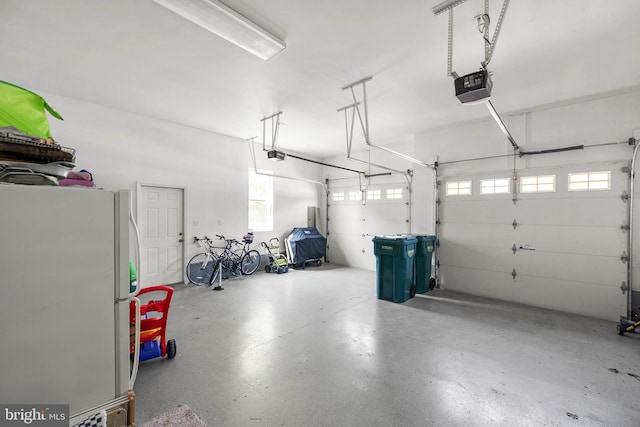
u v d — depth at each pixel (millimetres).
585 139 3982
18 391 954
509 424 1860
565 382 2326
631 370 2512
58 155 1152
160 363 2572
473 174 4957
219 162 5809
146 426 1778
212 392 2168
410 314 3887
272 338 3104
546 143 4277
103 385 1118
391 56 2893
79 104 4086
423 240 4898
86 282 1071
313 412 1966
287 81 3434
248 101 4066
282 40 2588
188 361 2613
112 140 4402
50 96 3865
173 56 2900
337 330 3334
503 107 4266
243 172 6246
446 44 2678
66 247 1026
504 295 4605
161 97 3953
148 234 4871
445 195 5297
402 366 2555
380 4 2164
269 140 6266
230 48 2764
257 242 6684
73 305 1044
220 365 2549
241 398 2104
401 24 2400
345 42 2650
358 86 3570
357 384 2281
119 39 2615
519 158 4508
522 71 3184
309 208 7902
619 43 2645
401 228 6477
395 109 4355
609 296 3785
